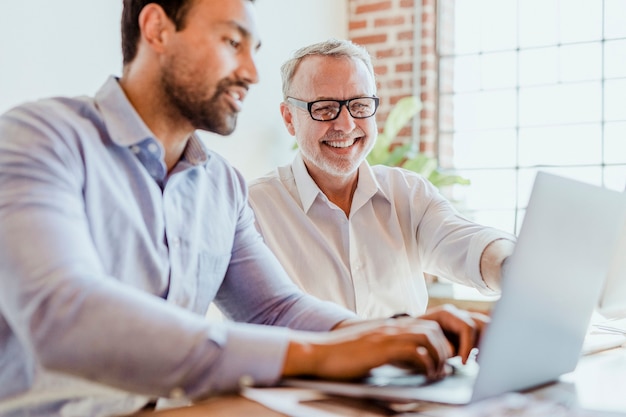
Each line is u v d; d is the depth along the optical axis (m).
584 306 1.00
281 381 0.88
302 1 3.60
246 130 3.23
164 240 1.14
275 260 1.34
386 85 3.84
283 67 2.07
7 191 0.89
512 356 0.86
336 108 1.92
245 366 0.85
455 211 2.01
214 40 1.08
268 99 3.38
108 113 1.09
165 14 1.07
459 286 3.54
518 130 3.63
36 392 0.99
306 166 2.01
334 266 1.98
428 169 3.35
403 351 0.88
